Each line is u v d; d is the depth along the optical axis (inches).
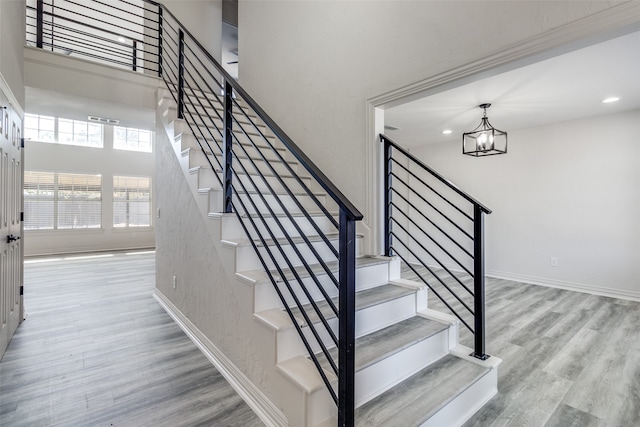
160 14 151.4
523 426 67.7
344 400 50.5
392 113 164.4
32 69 122.6
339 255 51.2
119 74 141.3
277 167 133.0
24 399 73.8
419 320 87.6
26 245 289.3
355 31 113.7
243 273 76.6
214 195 91.7
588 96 140.3
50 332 112.1
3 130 91.7
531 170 198.4
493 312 142.3
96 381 81.5
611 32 63.4
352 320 50.3
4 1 90.0
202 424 66.3
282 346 64.4
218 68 86.1
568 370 91.5
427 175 245.1
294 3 139.7
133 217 349.4
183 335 109.8
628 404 75.8
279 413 62.7
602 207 173.6
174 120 117.6
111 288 173.9
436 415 60.6
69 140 313.9
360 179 112.4
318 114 128.5
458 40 85.7
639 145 162.4
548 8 70.2
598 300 162.2
